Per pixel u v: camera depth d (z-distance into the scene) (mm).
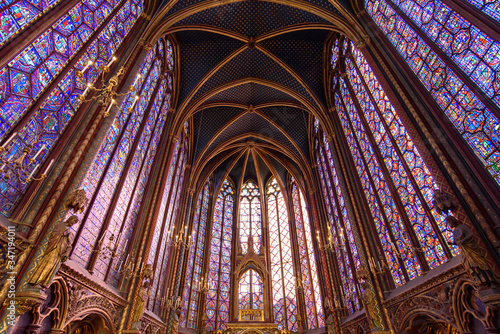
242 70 17250
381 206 10844
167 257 14875
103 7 8180
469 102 6539
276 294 20234
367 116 11922
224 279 20766
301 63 16391
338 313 14219
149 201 11898
